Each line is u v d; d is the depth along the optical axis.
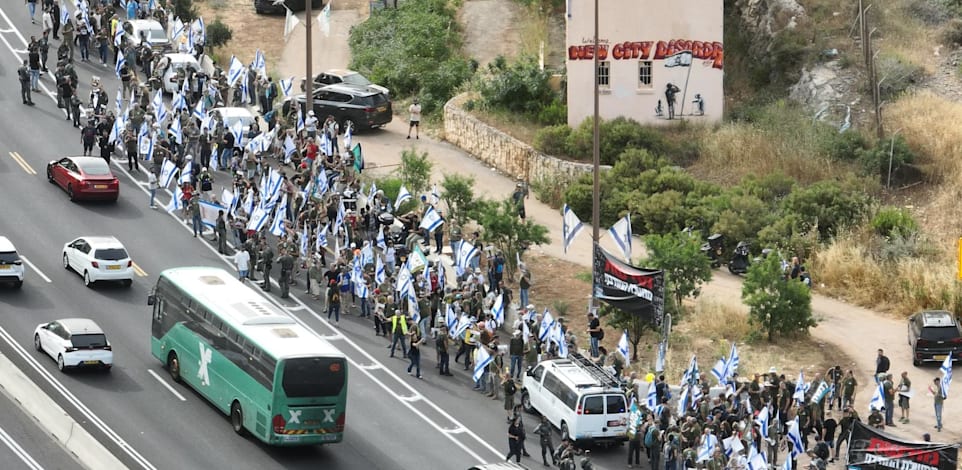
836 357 51.19
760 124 66.88
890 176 62.78
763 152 64.94
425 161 64.75
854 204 60.31
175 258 55.78
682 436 41.78
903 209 60.94
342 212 56.06
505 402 45.25
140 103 67.38
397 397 46.22
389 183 62.66
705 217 60.53
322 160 60.88
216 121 65.06
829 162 63.81
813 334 53.25
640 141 66.31
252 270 54.62
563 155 67.31
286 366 39.22
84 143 64.06
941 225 59.75
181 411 42.81
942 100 66.94
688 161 66.06
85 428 40.84
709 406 44.06
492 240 56.78
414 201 62.53
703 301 54.56
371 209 57.91
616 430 43.34
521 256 57.56
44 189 60.88
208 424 42.03
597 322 49.28
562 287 56.34
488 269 54.03
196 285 44.62
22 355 45.97
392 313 50.41
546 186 65.81
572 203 63.25
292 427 39.47
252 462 39.62
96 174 59.81
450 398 46.59
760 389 45.00
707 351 51.34
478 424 44.69
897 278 55.94
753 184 62.72
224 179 63.91
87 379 44.66
